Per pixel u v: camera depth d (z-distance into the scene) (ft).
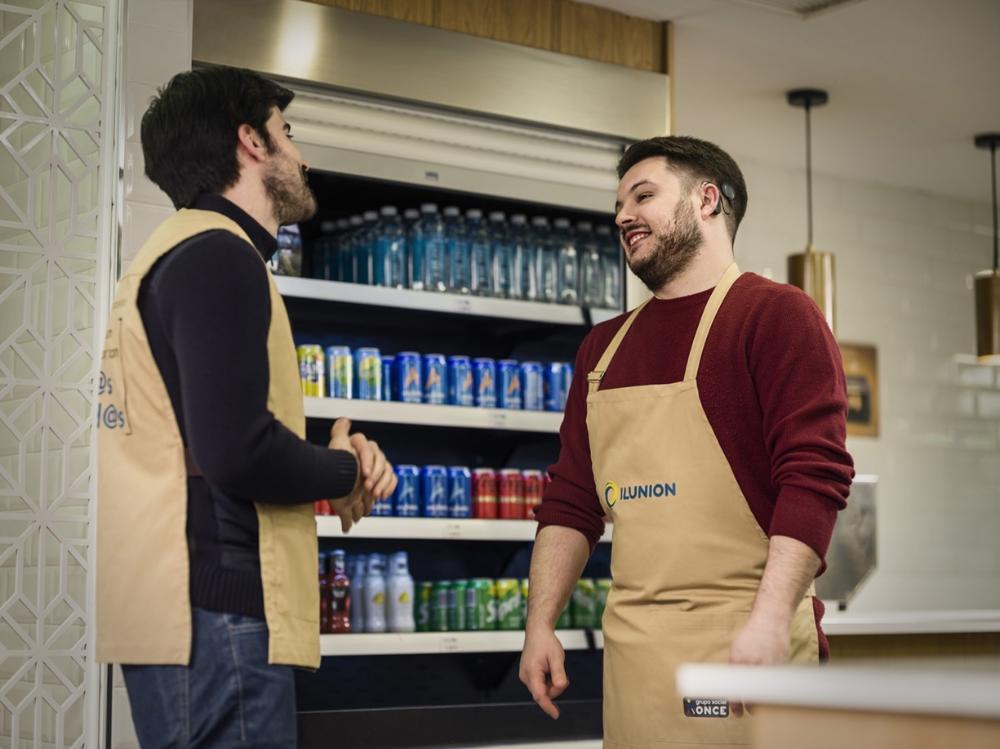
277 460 5.95
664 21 13.28
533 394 12.37
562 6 12.57
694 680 4.16
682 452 7.70
